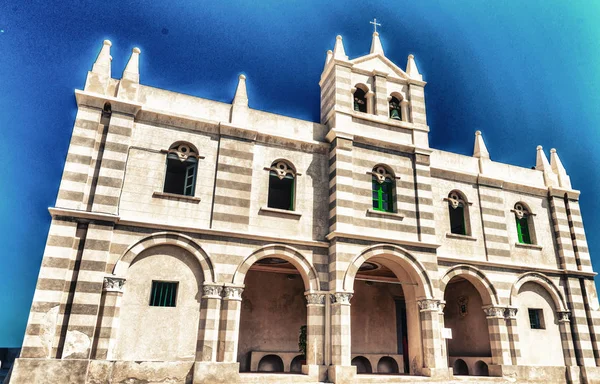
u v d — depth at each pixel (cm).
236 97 2122
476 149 2681
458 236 2348
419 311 2077
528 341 2319
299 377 1798
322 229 2075
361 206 2106
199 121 1994
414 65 2548
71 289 1619
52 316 1562
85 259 1647
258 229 1967
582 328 2436
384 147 2252
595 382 2323
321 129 2266
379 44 2548
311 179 2138
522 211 2602
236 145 2023
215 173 1969
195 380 1653
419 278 2081
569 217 2688
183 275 1795
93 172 1780
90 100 1841
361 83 2358
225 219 1906
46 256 1611
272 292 2411
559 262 2578
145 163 1873
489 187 2528
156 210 1834
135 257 1742
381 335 2530
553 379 2266
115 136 1828
